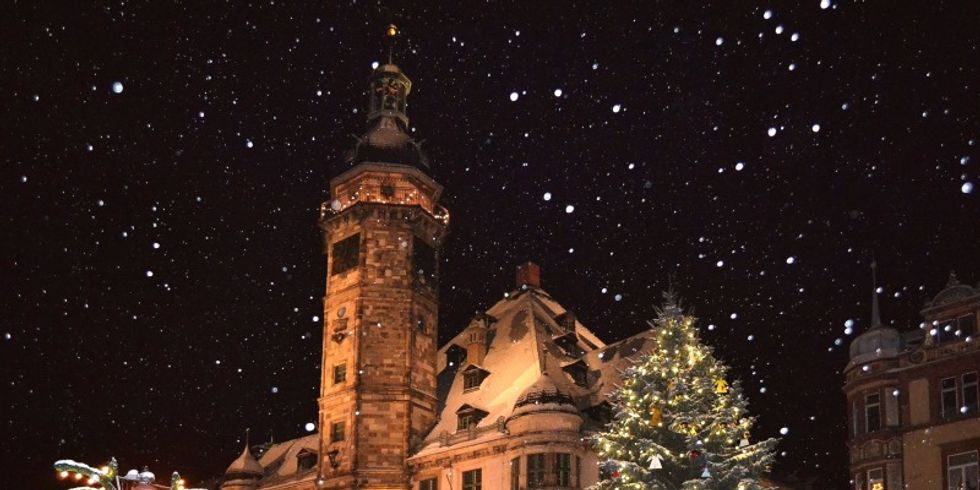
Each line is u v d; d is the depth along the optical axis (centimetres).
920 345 4856
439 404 6575
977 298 4716
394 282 6562
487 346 6656
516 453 5584
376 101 7288
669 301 3838
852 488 4903
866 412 4947
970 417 4538
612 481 3509
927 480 4591
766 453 3531
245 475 7075
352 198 6825
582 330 6925
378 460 6166
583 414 5794
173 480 1750
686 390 3547
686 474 3488
